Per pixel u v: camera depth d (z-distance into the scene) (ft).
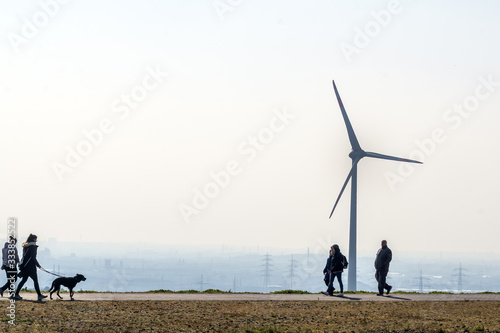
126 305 87.20
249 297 103.96
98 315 77.00
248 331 68.74
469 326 72.84
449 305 94.02
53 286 92.48
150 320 74.33
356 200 285.64
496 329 71.36
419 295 113.70
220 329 69.46
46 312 77.71
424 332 68.95
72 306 83.97
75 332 65.77
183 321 74.28
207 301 95.30
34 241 91.86
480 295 116.06
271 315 80.48
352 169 281.95
